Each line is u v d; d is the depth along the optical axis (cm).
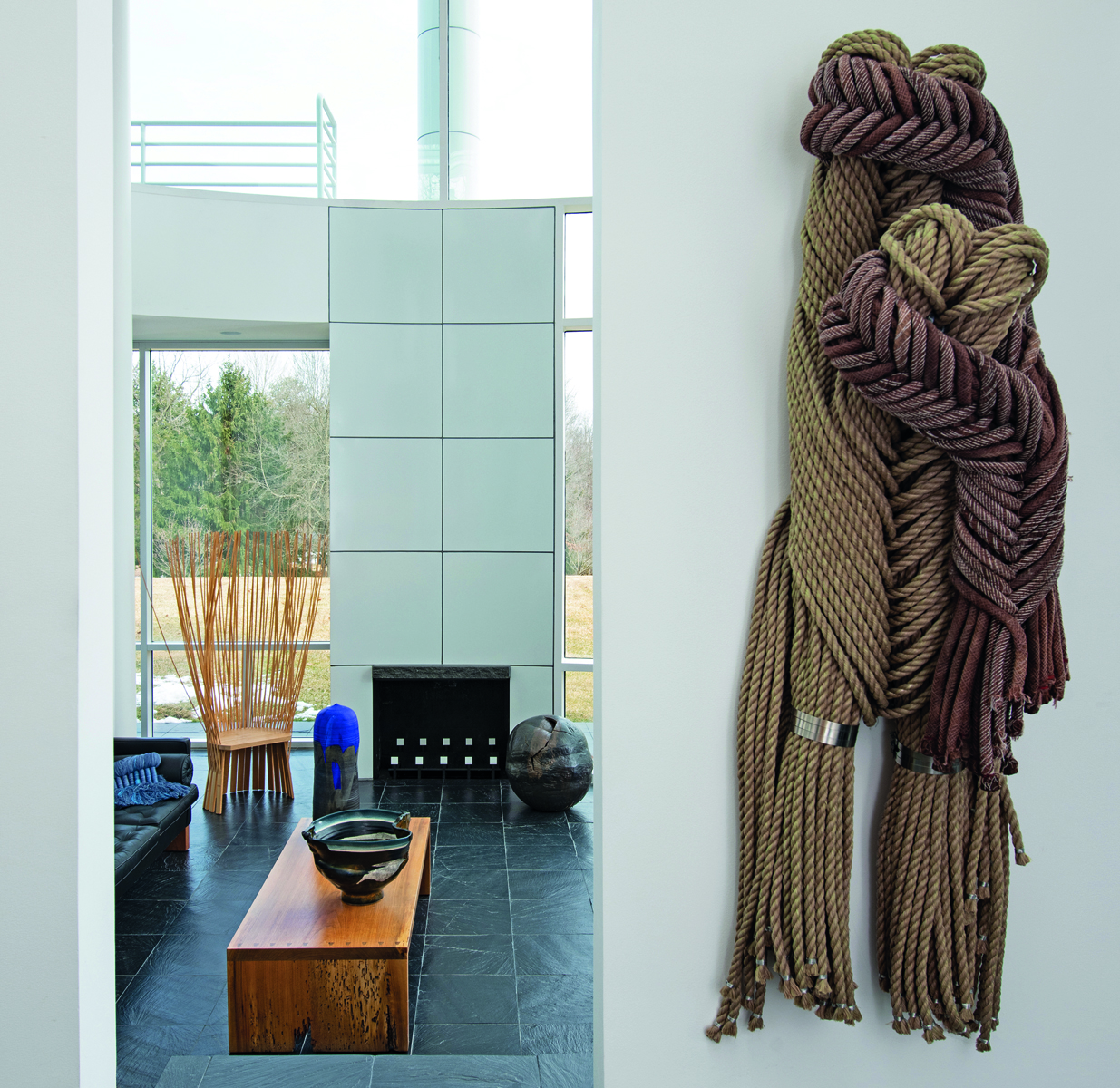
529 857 404
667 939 112
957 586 93
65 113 112
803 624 104
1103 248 111
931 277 90
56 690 114
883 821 108
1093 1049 115
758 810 107
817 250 102
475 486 539
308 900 273
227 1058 167
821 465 101
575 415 559
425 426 538
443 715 540
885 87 92
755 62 108
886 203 100
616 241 109
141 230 525
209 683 468
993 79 110
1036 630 92
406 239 537
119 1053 246
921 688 100
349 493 536
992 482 90
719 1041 111
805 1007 100
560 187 568
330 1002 242
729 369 110
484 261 538
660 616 111
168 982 285
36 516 113
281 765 488
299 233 532
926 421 90
